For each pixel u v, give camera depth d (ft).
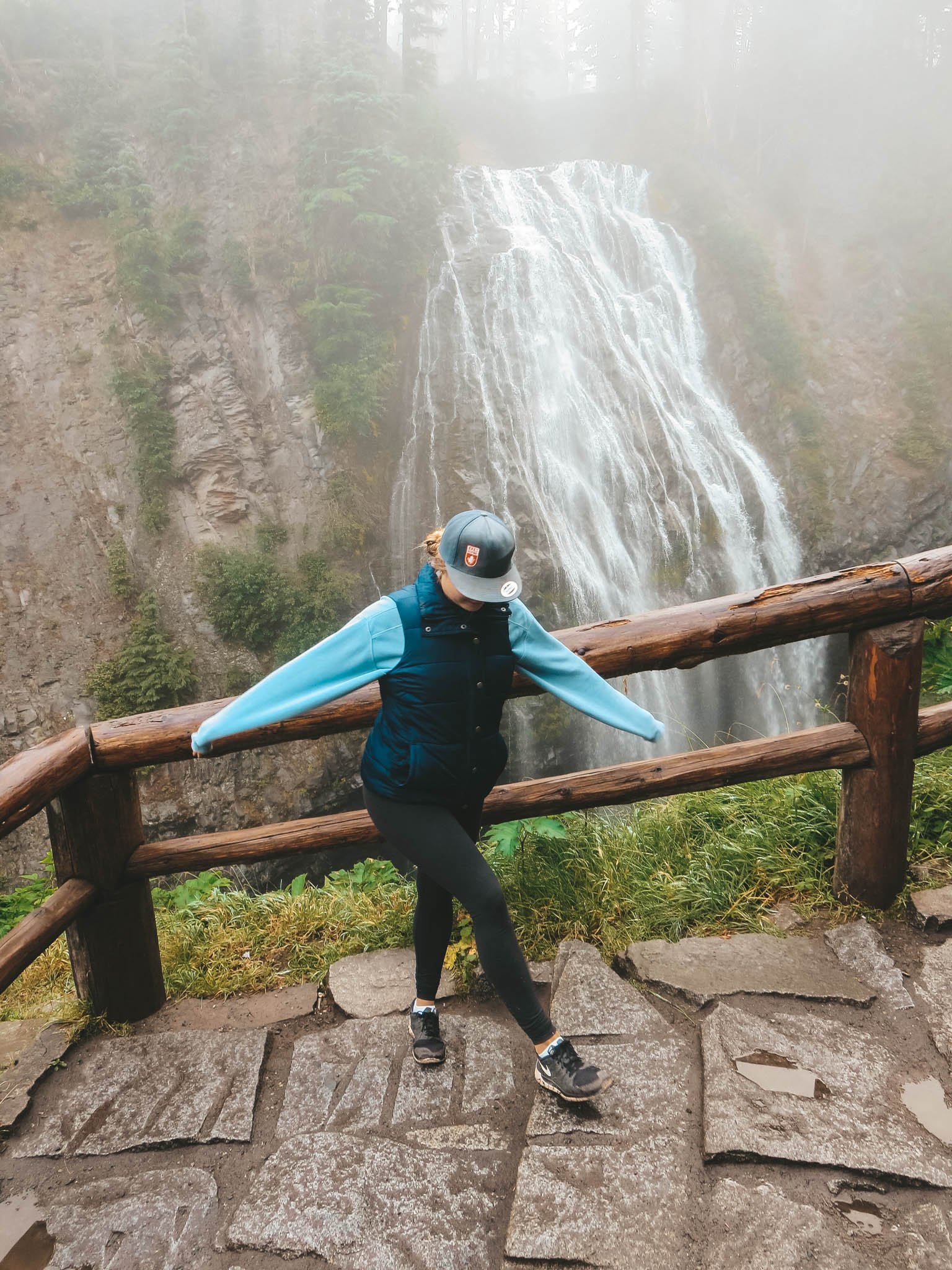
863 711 8.55
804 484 64.34
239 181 68.90
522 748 52.42
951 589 8.25
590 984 8.09
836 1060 6.77
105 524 52.60
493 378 65.05
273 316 62.39
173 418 56.18
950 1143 5.86
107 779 8.32
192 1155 6.73
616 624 8.07
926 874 9.18
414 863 6.36
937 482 62.23
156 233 60.90
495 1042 7.64
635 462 63.26
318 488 57.41
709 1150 5.85
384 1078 7.34
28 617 48.98
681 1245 5.20
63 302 59.11
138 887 8.79
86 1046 8.45
